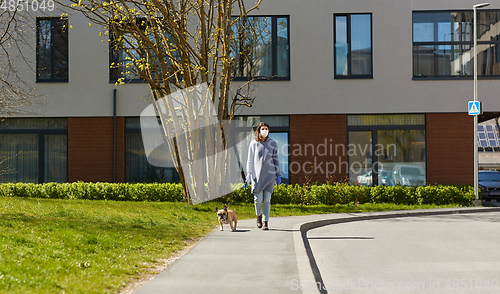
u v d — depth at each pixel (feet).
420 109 58.59
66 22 58.59
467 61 59.26
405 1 58.70
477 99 57.47
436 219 42.45
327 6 58.85
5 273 16.24
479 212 49.39
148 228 30.14
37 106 58.49
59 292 14.61
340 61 59.31
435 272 20.04
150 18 42.78
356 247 26.55
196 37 50.96
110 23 43.32
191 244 25.84
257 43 59.00
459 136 58.49
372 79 58.75
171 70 53.31
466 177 58.23
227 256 21.42
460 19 59.26
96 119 58.75
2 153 59.67
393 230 34.37
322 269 20.66
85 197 53.93
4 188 55.16
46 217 31.89
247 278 17.16
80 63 58.80
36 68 58.70
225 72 45.91
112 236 25.84
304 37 58.80
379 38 58.80
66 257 19.92
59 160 59.67
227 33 45.60
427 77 58.90
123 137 58.59
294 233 29.09
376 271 20.22
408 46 58.75
